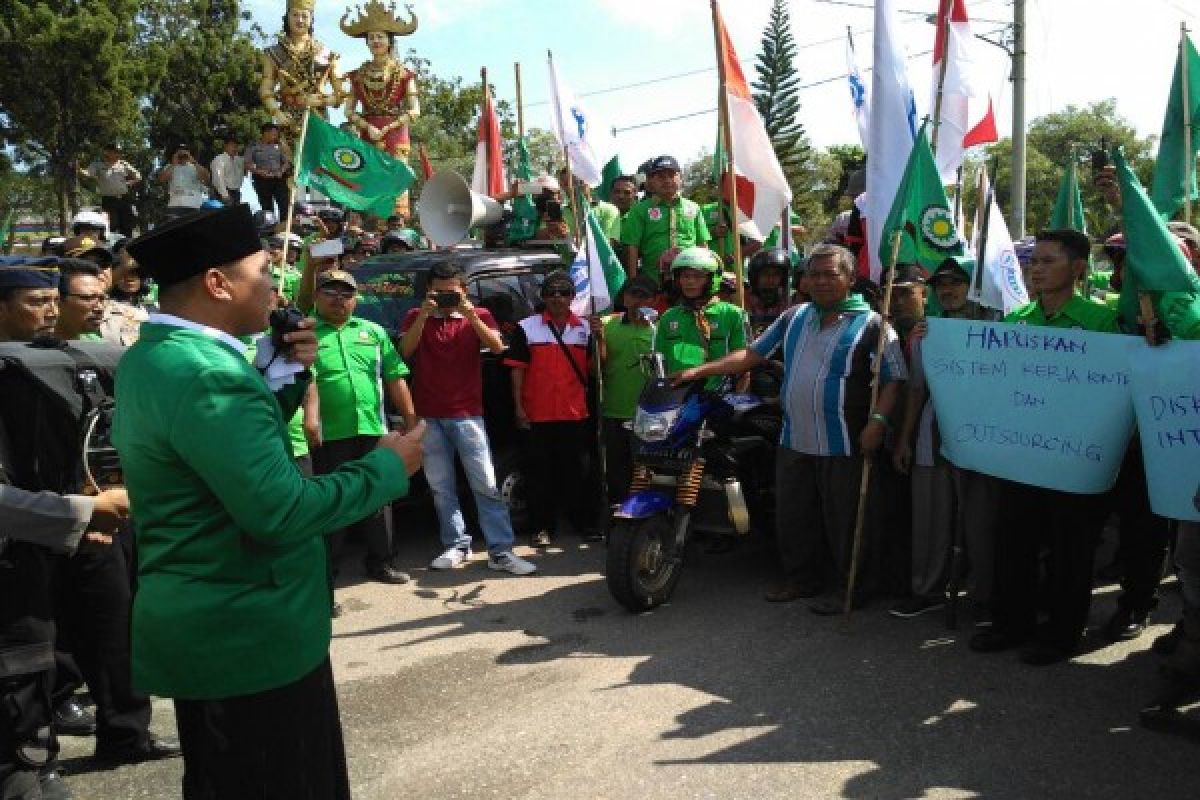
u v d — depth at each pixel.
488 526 6.07
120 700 3.79
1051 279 4.29
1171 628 4.79
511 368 6.47
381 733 3.99
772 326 5.36
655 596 5.24
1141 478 4.53
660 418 5.17
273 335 2.88
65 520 2.92
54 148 19.41
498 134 8.48
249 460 2.17
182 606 2.29
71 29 18.55
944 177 5.67
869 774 3.50
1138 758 3.56
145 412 2.25
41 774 3.44
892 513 5.23
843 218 8.45
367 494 2.42
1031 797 3.33
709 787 3.46
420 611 5.43
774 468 5.91
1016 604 4.53
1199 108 5.09
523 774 3.62
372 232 12.12
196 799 2.45
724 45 6.02
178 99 24.20
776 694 4.19
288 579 2.39
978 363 4.46
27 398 3.16
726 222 6.54
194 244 2.31
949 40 5.13
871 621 5.02
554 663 4.63
